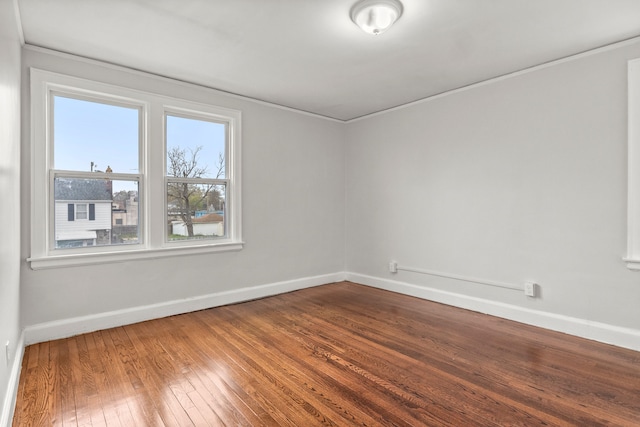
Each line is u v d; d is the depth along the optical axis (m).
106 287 3.20
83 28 2.57
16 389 2.04
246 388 2.17
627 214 2.77
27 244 2.79
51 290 2.91
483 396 2.08
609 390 2.13
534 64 3.22
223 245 3.93
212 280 3.89
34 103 2.81
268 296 4.35
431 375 2.33
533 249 3.30
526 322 3.33
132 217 3.39
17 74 2.39
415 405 1.99
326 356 2.62
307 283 4.78
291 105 4.48
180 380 2.26
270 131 4.38
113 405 1.98
